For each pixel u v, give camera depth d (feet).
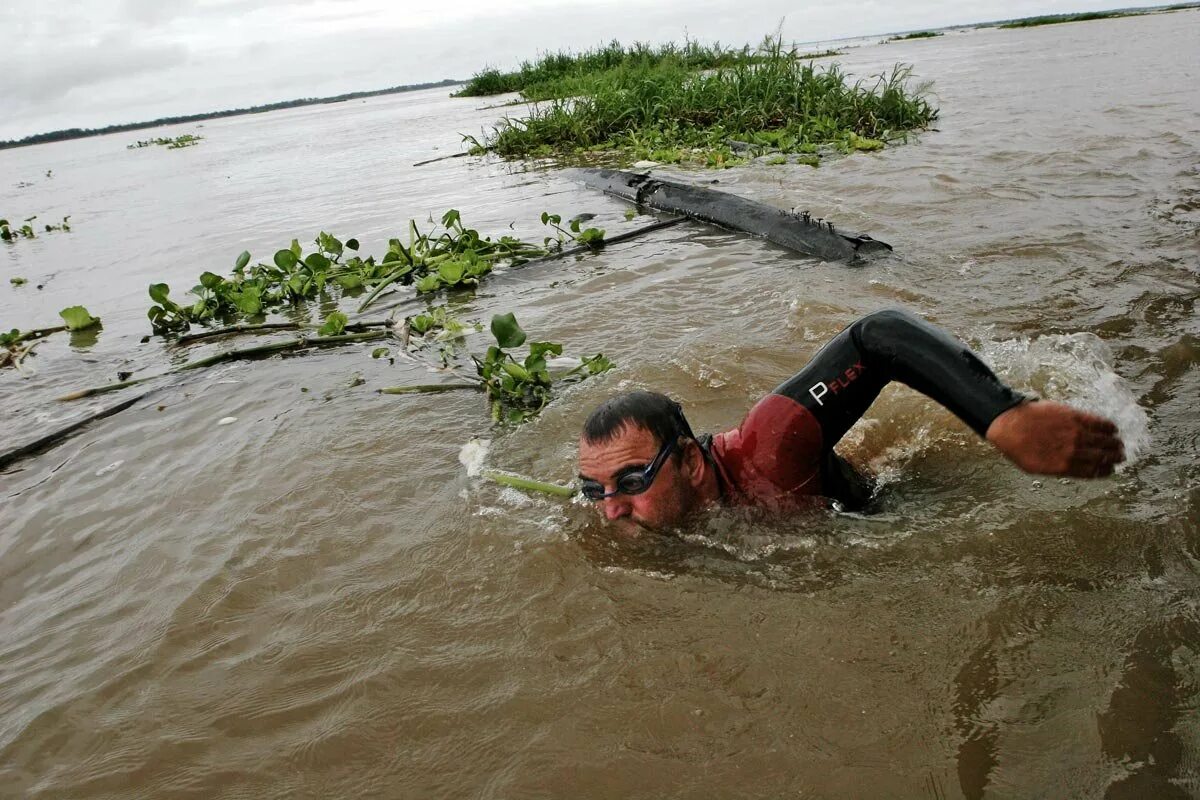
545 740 6.49
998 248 18.22
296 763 6.61
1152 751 5.73
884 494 9.37
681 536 8.70
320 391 14.58
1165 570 7.50
